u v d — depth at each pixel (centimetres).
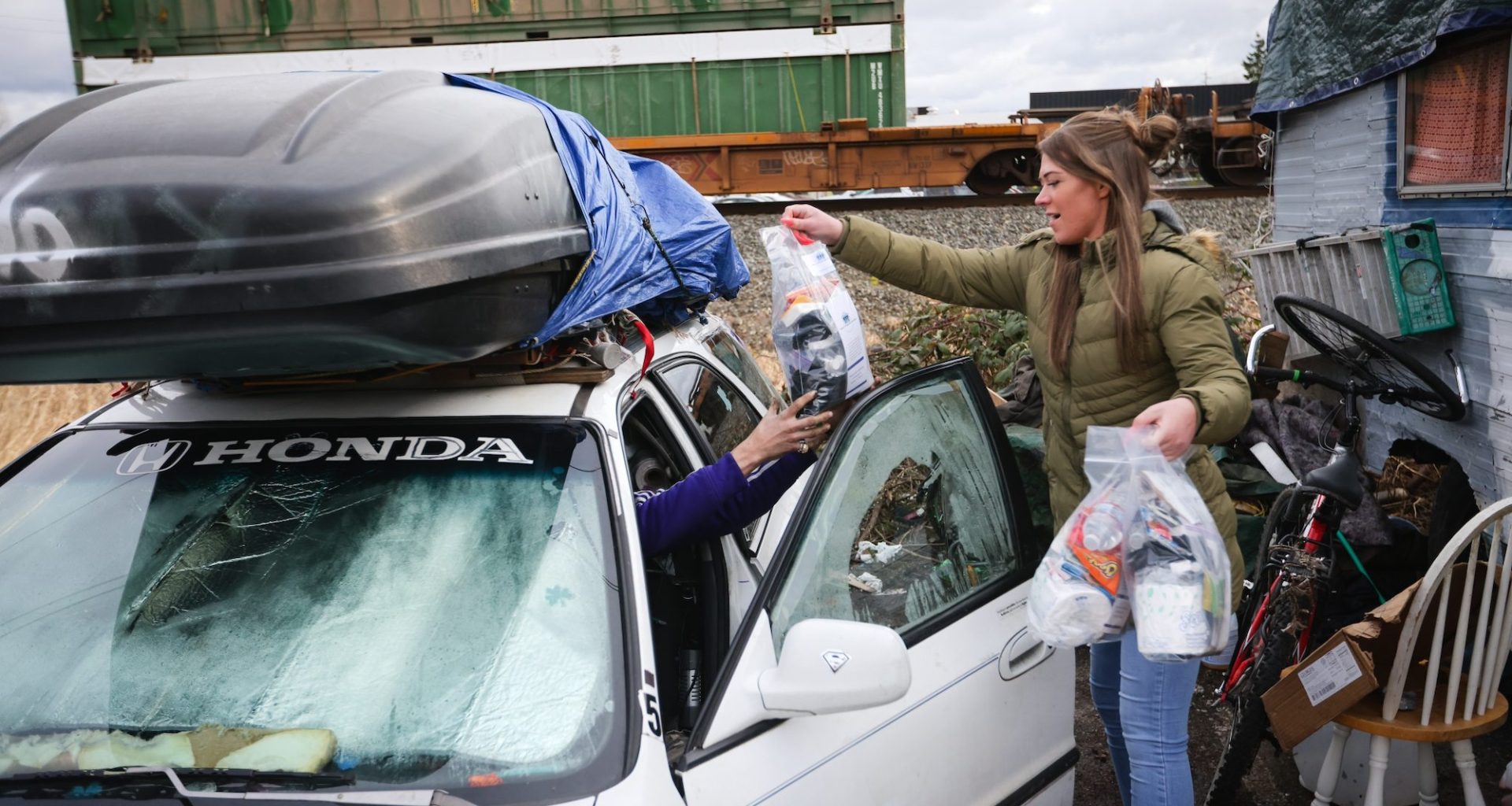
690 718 268
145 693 200
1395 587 370
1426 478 453
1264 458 421
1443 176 406
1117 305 240
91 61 1259
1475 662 278
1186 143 1321
